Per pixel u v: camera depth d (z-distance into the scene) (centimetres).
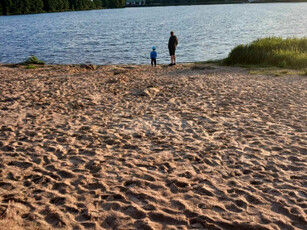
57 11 15888
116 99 962
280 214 361
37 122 735
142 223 343
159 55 2578
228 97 948
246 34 4016
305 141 583
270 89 1048
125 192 414
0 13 12375
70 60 2444
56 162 514
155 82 1236
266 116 750
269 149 553
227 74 1414
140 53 2727
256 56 1714
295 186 423
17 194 410
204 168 484
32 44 3631
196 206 379
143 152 550
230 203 383
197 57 2409
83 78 1384
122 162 511
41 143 599
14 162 512
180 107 849
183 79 1291
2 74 1554
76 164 507
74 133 655
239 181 441
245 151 546
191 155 531
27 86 1166
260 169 478
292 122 697
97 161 513
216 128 672
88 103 912
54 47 3303
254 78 1280
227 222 342
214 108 833
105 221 350
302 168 478
